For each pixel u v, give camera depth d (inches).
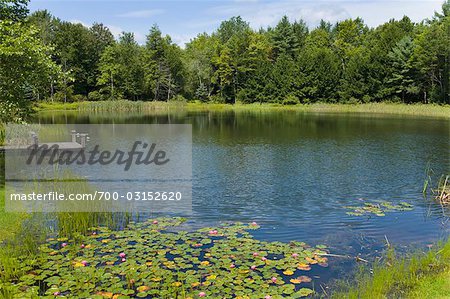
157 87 2842.0
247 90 2832.2
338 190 541.6
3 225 353.4
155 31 2886.3
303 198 501.0
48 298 237.6
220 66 2918.3
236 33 3472.0
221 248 317.1
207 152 847.1
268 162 733.9
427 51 2159.2
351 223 404.8
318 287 260.8
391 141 989.8
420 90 2337.6
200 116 1904.5
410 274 270.7
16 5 608.7
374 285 251.6
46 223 365.1
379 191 536.1
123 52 2802.7
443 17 2758.4
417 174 635.5
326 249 329.4
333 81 2635.3
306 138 1055.6
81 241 327.9
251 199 496.1
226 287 253.3
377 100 2519.7
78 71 2689.5
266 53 3125.0
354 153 826.2
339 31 3444.9
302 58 2721.5
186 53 3358.8
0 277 265.9
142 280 261.3
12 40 475.2
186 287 252.8
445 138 1037.2
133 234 348.5
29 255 297.9
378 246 338.6
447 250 305.9
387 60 2448.3
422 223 403.9
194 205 467.5
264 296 243.0
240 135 1127.0
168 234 351.6
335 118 1727.4
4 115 532.7
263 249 318.3
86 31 2960.1
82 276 265.4
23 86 545.0
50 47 534.6
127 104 2416.3
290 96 2684.5
